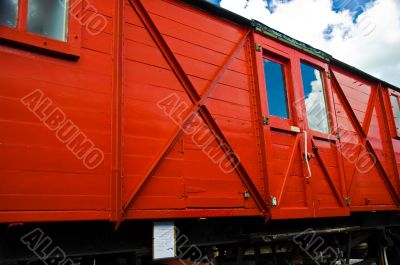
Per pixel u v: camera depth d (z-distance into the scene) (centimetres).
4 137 285
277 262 574
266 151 484
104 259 374
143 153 367
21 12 316
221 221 459
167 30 420
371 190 695
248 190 462
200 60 448
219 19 490
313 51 629
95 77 345
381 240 749
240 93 486
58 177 305
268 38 548
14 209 280
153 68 398
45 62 318
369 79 796
